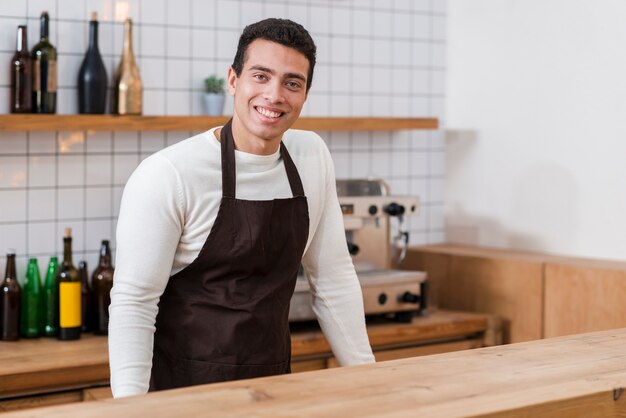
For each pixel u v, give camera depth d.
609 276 3.27
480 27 4.09
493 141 4.05
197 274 2.02
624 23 3.50
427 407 1.33
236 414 1.28
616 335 1.94
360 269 3.53
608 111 3.58
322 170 2.14
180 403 1.33
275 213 2.03
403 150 4.12
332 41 3.89
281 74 1.86
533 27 3.86
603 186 3.61
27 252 3.23
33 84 3.11
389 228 3.59
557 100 3.78
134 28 3.40
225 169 1.98
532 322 3.52
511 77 3.96
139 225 1.89
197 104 3.55
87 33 3.30
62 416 1.26
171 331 2.04
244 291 2.03
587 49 3.65
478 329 3.53
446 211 4.26
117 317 1.87
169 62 3.48
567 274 3.40
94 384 2.79
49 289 3.10
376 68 4.02
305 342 3.07
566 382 1.50
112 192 3.40
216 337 2.01
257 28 1.88
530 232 3.90
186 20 3.51
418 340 3.39
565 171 3.75
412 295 3.38
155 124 3.25
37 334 3.07
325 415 1.28
